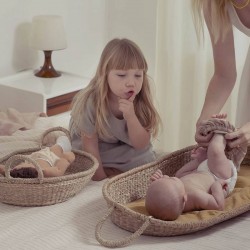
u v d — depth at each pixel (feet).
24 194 5.44
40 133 7.76
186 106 11.17
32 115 8.47
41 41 10.11
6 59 10.31
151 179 5.25
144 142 6.50
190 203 5.33
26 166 5.71
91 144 6.40
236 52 10.25
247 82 6.97
